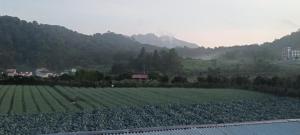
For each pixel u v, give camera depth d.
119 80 127.69
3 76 125.12
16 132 52.19
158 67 190.50
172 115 70.25
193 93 104.88
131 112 72.25
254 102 91.31
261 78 120.81
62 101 83.69
